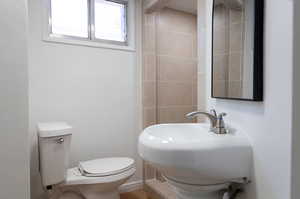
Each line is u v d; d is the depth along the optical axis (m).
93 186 1.41
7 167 1.06
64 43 1.71
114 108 1.96
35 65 1.60
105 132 1.92
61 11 1.79
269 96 0.77
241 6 0.91
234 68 0.96
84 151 1.82
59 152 1.35
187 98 2.32
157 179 2.07
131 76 2.05
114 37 2.05
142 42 2.04
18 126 1.08
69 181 1.37
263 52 0.80
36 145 1.60
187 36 2.31
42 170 1.31
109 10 2.01
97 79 1.87
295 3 0.66
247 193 0.89
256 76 0.81
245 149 0.86
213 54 1.12
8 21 1.05
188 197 0.99
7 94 1.05
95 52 1.85
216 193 0.97
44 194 1.62
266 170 0.79
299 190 0.69
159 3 1.81
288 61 0.68
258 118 0.83
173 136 1.10
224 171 0.83
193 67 2.37
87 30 1.90
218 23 1.07
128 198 1.89
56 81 1.69
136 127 2.09
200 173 0.80
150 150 0.83
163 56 2.14
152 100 2.05
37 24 1.60
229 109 1.02
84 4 1.89
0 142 1.04
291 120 0.67
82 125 1.81
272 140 0.76
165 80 2.16
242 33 0.90
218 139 0.85
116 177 1.44
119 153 2.00
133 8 2.05
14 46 1.06
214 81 1.11
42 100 1.64
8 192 1.06
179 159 0.77
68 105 1.74
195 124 1.17
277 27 0.73
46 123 1.54
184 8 2.19
